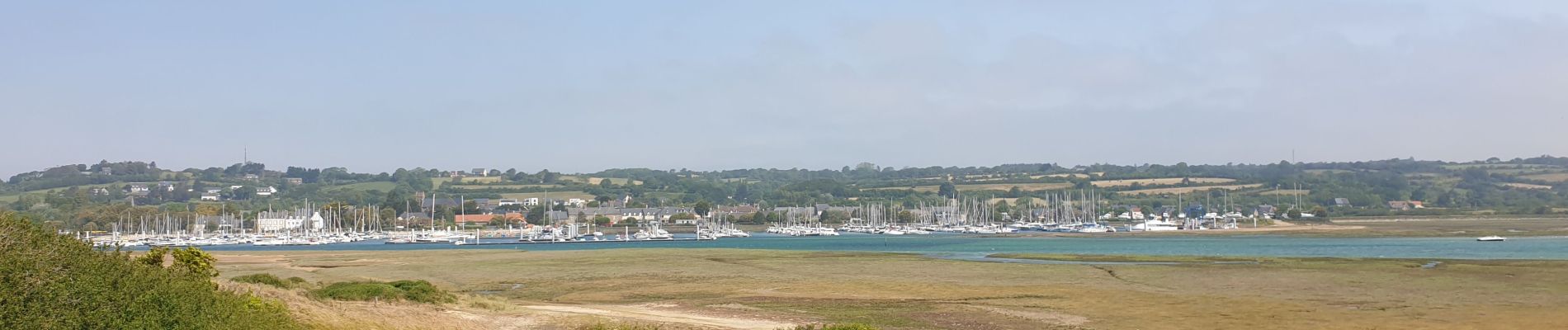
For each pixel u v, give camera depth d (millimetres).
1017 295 69062
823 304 64250
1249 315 57000
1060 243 194250
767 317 57469
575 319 50281
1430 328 51812
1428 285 73688
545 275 96125
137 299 30688
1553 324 52594
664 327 49250
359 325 41781
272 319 37188
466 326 46281
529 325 48000
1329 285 74875
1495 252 132000
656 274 94562
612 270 101062
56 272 29344
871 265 105938
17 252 28906
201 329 32406
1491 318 55000
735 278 88250
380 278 93812
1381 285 73688
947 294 70875
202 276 39062
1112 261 110062
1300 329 51562
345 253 156750
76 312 28656
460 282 89062
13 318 26953
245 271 106938
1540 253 128125
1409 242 175625
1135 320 55469
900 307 62375
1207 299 65875
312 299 48531
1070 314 58594
